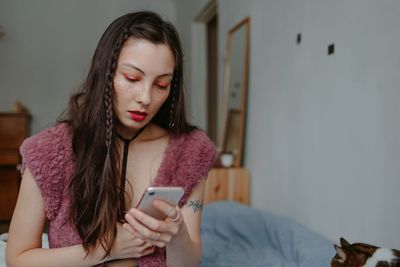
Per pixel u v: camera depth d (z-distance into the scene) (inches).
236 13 106.7
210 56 156.2
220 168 96.2
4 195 125.3
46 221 35.3
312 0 67.3
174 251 32.9
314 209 67.2
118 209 32.8
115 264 34.0
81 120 32.2
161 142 36.5
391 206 47.9
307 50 69.1
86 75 36.9
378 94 50.3
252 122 95.0
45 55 155.3
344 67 58.1
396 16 46.9
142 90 30.1
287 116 76.9
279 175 80.6
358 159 54.7
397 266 35.3
